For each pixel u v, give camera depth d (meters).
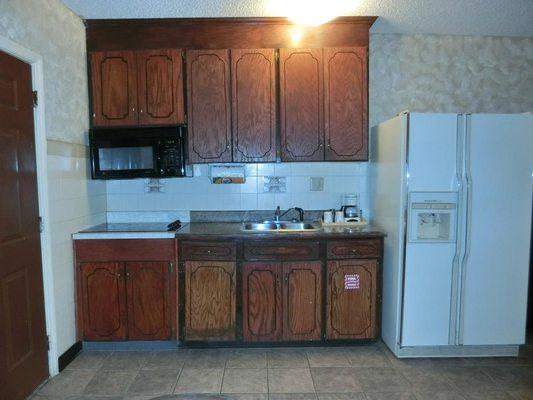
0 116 1.89
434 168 2.40
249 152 2.82
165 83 2.78
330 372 2.36
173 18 2.73
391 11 2.65
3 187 1.91
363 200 3.17
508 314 2.49
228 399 1.26
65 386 2.21
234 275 2.60
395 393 2.14
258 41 2.81
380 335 2.71
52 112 2.34
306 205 3.17
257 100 2.80
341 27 2.80
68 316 2.52
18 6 2.02
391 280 2.59
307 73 2.79
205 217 3.17
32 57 2.13
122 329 2.63
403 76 3.12
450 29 2.99
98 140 2.74
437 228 2.54
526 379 2.28
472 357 2.55
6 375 1.92
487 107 3.17
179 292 2.62
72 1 2.45
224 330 2.62
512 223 2.45
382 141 2.76
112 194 3.15
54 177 2.36
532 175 2.44
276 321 2.62
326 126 2.82
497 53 3.15
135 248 2.62
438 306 2.46
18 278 2.03
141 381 2.27
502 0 2.48
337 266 2.61
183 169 2.77
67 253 2.52
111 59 2.78
